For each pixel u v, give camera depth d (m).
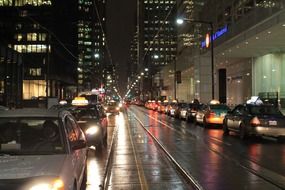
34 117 7.79
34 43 108.00
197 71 74.50
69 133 7.95
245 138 23.41
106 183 11.23
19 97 77.62
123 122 42.69
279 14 35.19
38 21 108.88
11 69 72.38
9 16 97.75
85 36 168.25
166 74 132.75
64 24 126.12
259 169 13.38
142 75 184.75
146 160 15.55
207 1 66.62
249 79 60.59
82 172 8.69
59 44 118.00
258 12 39.84
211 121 32.25
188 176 12.12
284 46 49.12
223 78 73.38
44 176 6.05
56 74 114.38
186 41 89.06
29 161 6.57
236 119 24.48
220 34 56.41
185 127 34.69
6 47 68.81
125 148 19.53
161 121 44.50
